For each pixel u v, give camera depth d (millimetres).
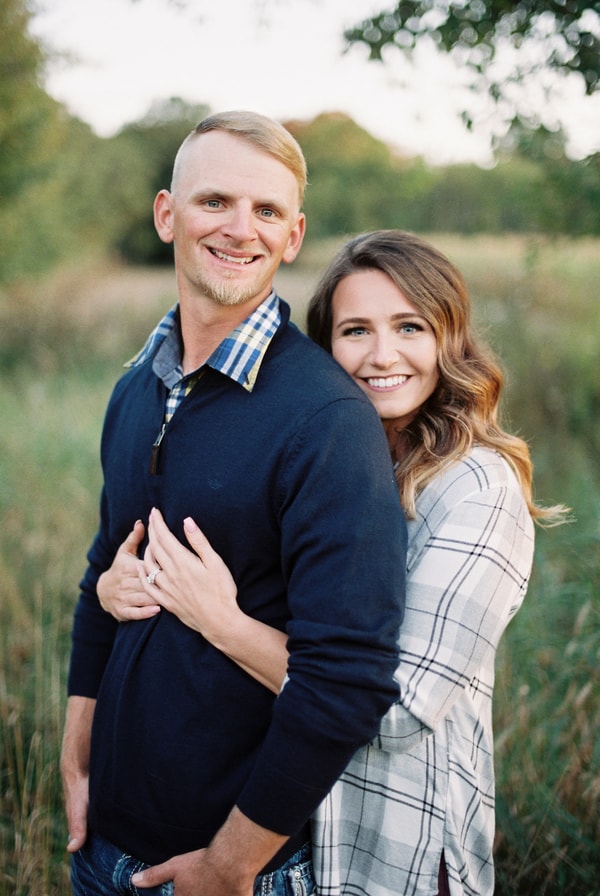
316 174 18750
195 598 1356
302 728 1222
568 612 2893
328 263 1685
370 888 1420
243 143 1422
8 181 8312
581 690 2389
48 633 3057
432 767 1396
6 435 5051
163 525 1429
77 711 1779
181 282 1512
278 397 1353
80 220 12859
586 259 6344
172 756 1368
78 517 3984
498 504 1414
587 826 2086
